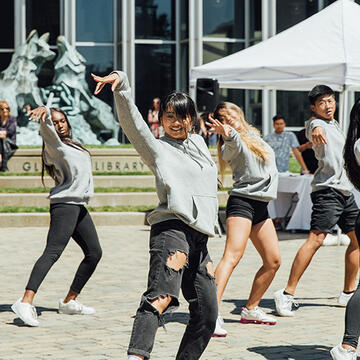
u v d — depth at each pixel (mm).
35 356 5840
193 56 30312
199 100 14000
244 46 30859
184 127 4832
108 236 14273
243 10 30750
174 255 4641
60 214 7145
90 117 26453
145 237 14148
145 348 4473
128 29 30656
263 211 6883
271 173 6809
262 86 14938
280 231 15188
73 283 7410
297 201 14875
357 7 13664
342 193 7621
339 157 7594
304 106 30062
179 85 31062
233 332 6723
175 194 4695
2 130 19047
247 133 6855
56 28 31297
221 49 30641
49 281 9312
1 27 31234
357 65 12359
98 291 8664
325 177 7629
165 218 4738
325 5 29672
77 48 31047
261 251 6977
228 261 6684
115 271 10125
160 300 4594
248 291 8695
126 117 4566
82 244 7395
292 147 15508
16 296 8359
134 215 16359
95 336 6527
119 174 19438
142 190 18359
